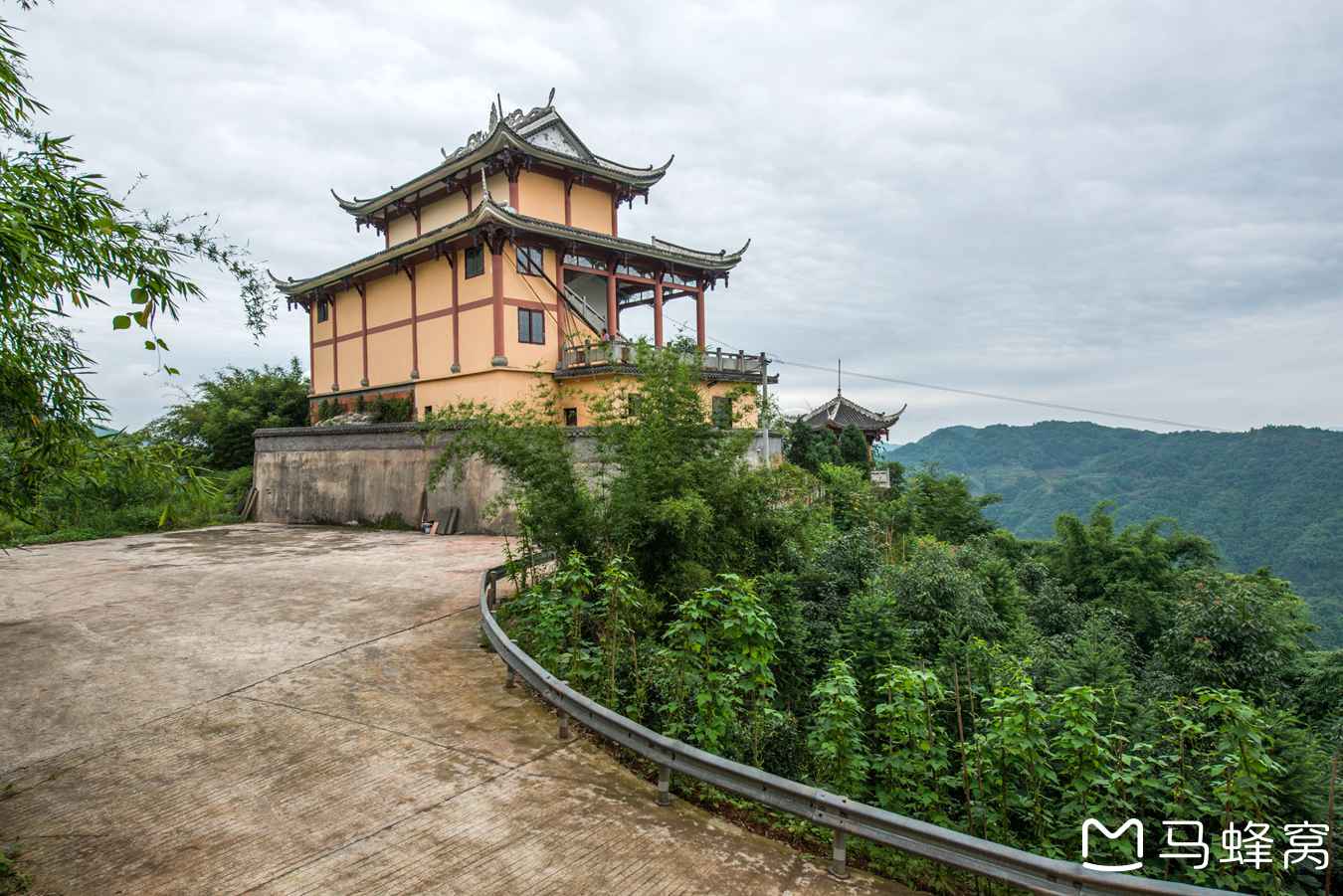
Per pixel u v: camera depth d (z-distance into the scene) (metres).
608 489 11.27
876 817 5.06
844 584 14.20
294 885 5.01
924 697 7.12
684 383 11.59
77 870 5.16
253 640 10.82
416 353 28.27
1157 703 9.44
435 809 6.07
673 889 5.05
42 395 4.81
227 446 34.66
